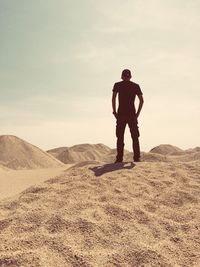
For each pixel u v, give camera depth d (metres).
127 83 7.05
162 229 4.19
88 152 45.28
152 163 6.91
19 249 3.64
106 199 4.94
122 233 4.01
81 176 5.91
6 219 4.36
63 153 42.88
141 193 5.23
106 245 3.80
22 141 35.34
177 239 3.99
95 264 3.42
